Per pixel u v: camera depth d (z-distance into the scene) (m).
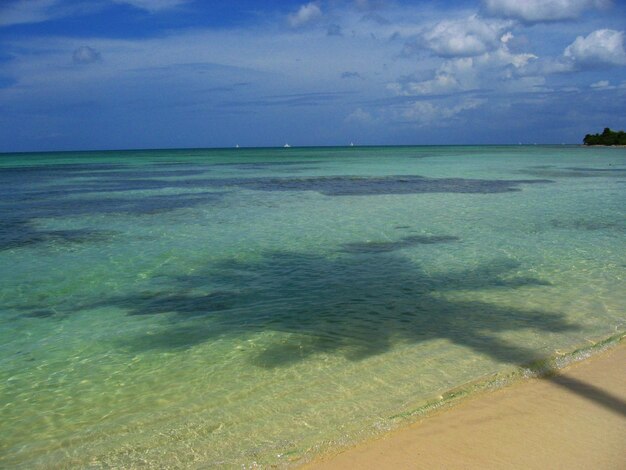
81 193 27.78
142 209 20.81
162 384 6.13
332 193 26.17
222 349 7.11
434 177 36.38
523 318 8.09
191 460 4.64
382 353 6.86
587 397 5.52
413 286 9.84
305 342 7.28
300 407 5.48
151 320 8.31
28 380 6.31
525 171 41.66
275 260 11.94
